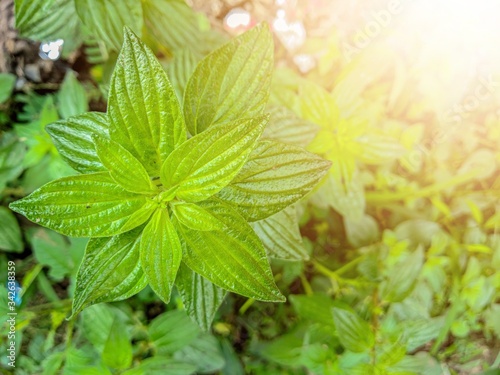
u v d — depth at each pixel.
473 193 0.41
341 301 0.37
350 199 0.36
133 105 0.18
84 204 0.18
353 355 0.32
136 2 0.28
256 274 0.20
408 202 0.41
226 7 0.41
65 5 0.29
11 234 0.37
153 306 0.39
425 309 0.37
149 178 0.19
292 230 0.25
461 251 0.39
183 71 0.28
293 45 0.40
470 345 0.39
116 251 0.20
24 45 0.39
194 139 0.18
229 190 0.20
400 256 0.38
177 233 0.20
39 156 0.34
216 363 0.36
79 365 0.32
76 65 0.40
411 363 0.33
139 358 0.34
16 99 0.39
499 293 0.38
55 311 0.35
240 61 0.21
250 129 0.18
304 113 0.33
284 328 0.40
